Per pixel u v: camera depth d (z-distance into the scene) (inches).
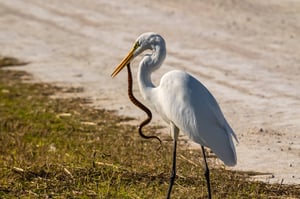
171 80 449.4
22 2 1192.8
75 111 693.9
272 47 861.2
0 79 815.7
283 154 561.3
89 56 892.0
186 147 580.4
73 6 1141.1
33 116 684.1
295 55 825.5
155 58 464.1
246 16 994.7
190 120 438.3
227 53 850.8
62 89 770.8
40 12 1122.7
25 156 564.1
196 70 796.6
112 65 848.3
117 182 497.4
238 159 552.4
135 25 1004.6
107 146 583.5
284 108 666.2
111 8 1104.2
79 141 602.2
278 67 788.0
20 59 896.9
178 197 470.9
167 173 514.3
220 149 434.9
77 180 505.4
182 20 1003.9
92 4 1140.5
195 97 440.8
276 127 622.2
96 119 669.3
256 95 706.2
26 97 748.0
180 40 918.4
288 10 1010.1
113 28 1003.3
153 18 1026.7
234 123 636.7
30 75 828.0
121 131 629.3
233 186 487.5
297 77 753.0
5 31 1033.5
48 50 930.1
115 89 759.7
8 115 689.0
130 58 474.6
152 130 629.9
